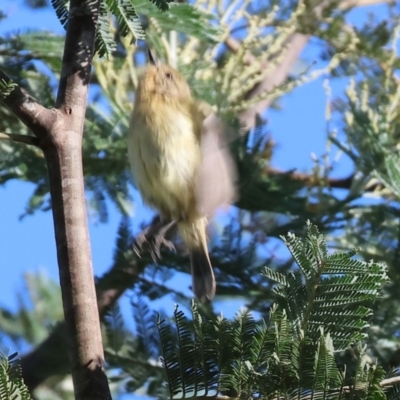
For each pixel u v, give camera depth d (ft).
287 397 18.80
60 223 20.44
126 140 41.16
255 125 39.99
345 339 19.69
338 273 19.79
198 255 34.47
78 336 19.74
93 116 41.57
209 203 30.22
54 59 41.11
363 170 41.29
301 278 20.61
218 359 19.29
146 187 34.73
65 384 40.16
